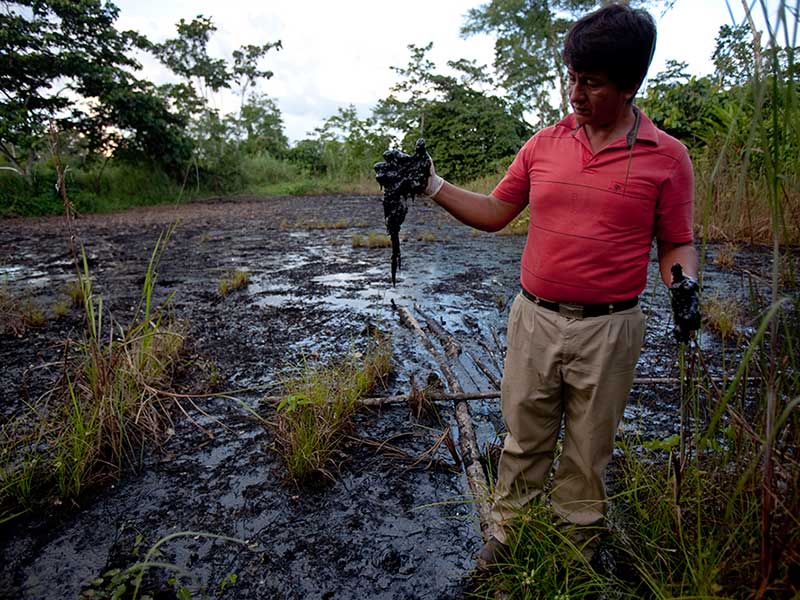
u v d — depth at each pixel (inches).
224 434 115.0
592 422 66.0
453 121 743.1
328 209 613.9
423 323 179.9
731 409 68.1
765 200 231.0
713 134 270.4
